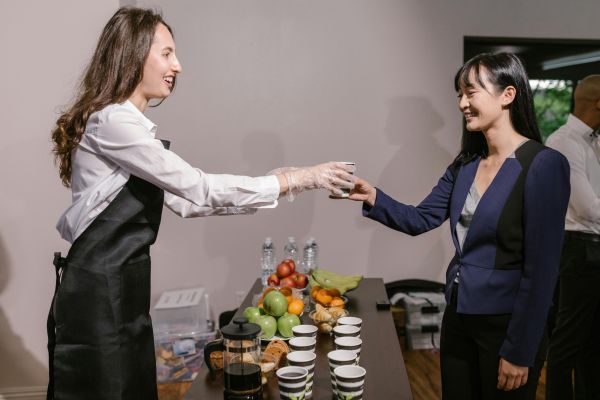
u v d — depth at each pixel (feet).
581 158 8.62
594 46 12.48
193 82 11.55
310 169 5.76
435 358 11.19
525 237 5.31
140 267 5.33
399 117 11.79
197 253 11.78
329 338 6.36
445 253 12.05
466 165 6.08
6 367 9.75
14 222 9.55
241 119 11.68
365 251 11.96
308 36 11.59
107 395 5.05
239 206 5.43
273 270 10.34
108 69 5.17
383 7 11.59
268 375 5.29
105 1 9.39
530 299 5.25
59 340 5.10
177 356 10.46
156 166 5.03
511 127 5.67
